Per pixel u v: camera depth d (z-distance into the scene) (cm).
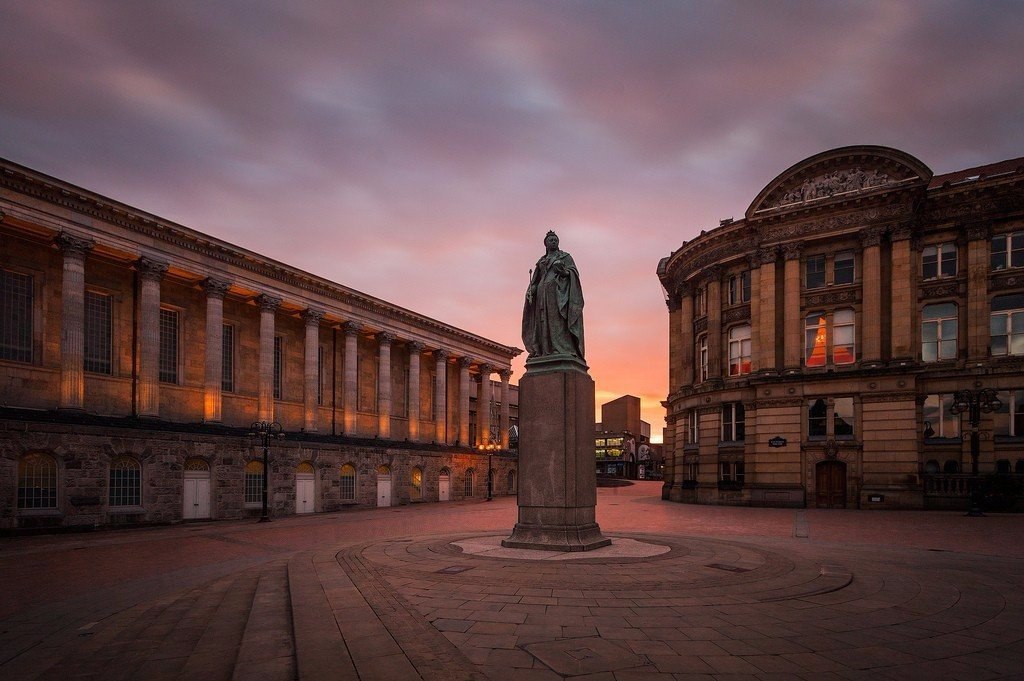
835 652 814
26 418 3194
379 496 5594
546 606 1005
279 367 5153
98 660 847
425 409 6906
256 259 4631
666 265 5953
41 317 3612
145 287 3928
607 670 729
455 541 1830
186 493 3966
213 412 4259
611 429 13962
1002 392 3916
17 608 1268
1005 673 747
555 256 1728
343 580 1213
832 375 4175
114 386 3922
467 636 850
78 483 3347
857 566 1531
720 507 4384
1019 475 3691
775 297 4497
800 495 4184
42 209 3459
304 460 4784
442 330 6850
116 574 1719
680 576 1239
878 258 4166
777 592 1131
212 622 1045
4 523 3064
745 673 729
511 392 11044
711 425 4822
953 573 1456
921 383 4078
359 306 5709
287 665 743
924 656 809
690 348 5269
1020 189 3938
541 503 1609
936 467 4006
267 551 2208
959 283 4069
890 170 4150
